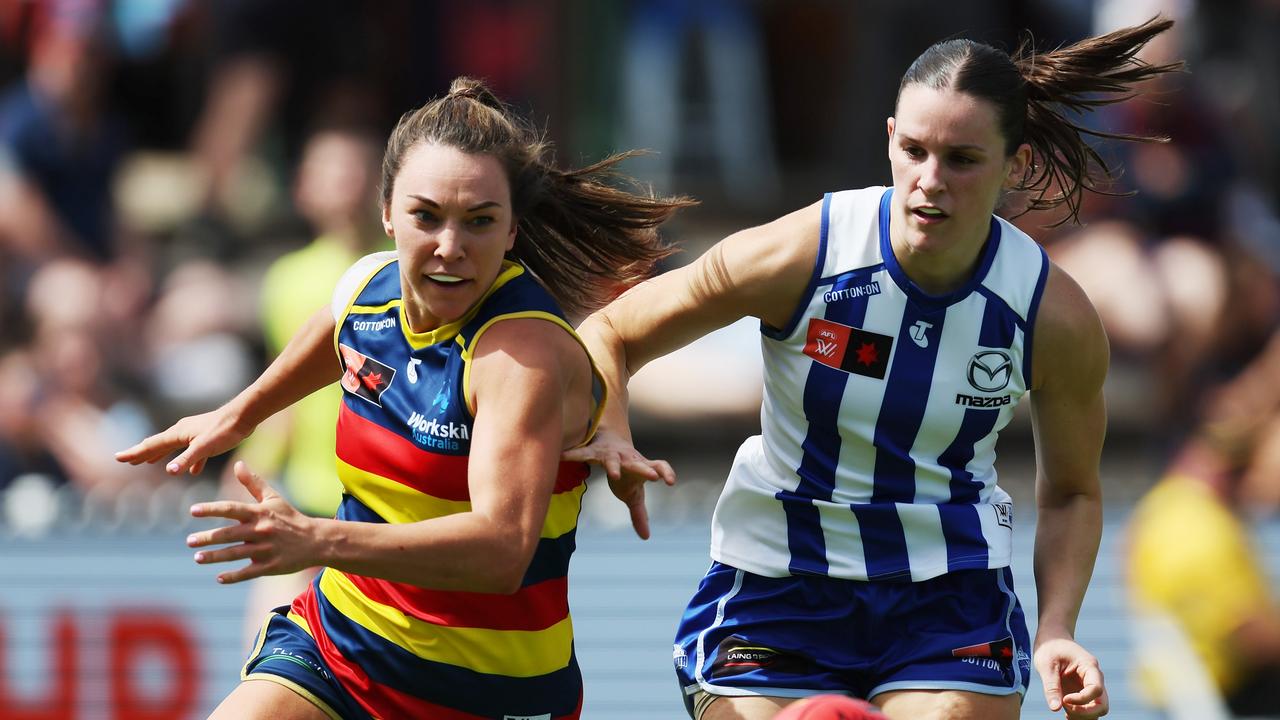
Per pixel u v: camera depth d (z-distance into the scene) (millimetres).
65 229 29578
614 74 31344
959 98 11359
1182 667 23391
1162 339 27781
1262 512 25141
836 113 31734
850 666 12648
